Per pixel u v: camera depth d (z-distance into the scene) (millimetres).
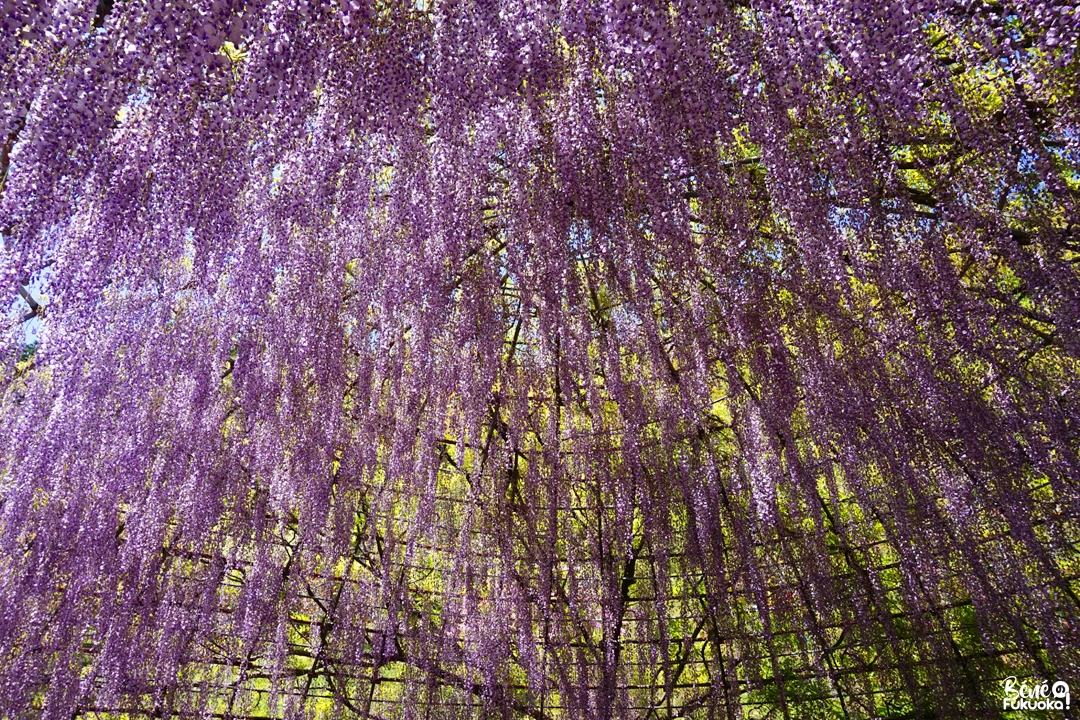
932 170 2549
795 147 2406
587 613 3293
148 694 3068
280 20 1914
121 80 1838
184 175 2166
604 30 2113
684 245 2590
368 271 3342
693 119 2207
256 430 3369
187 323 3375
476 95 2178
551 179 2633
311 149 2473
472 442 3254
